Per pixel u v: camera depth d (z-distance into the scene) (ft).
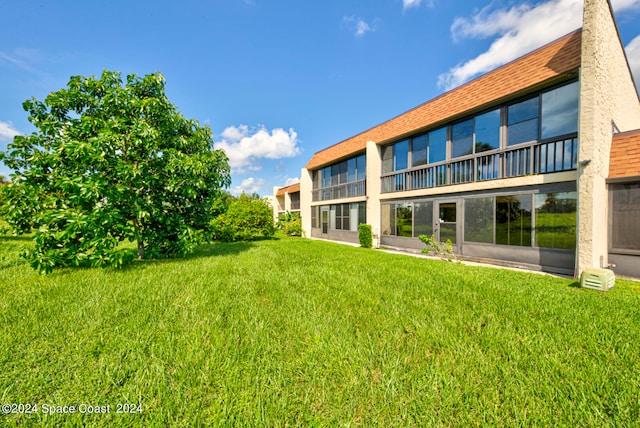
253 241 46.11
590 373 7.00
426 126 32.37
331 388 6.47
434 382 6.57
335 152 53.57
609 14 20.49
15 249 26.89
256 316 10.62
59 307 11.10
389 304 12.29
